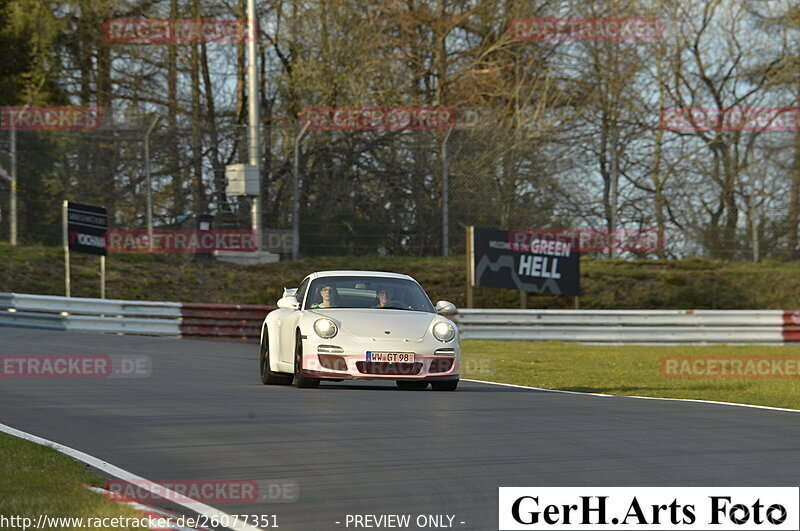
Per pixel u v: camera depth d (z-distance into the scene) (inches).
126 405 1550.2
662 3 5565.9
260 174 4136.3
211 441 1221.1
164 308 3346.5
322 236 4293.8
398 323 1803.6
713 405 1726.1
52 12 5275.6
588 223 4463.6
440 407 1571.1
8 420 1373.0
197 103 5383.9
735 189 4534.9
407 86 5241.1
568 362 2797.7
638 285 4320.9
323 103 5088.6
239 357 2623.0
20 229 4180.6
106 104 5442.9
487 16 5393.7
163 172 4325.8
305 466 1072.8
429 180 4323.3
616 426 1395.2
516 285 3843.5
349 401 1622.8
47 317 3198.8
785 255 4510.3
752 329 3718.0
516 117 5044.3
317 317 1793.8
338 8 5059.1
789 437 1321.4
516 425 1382.9
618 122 5413.4
